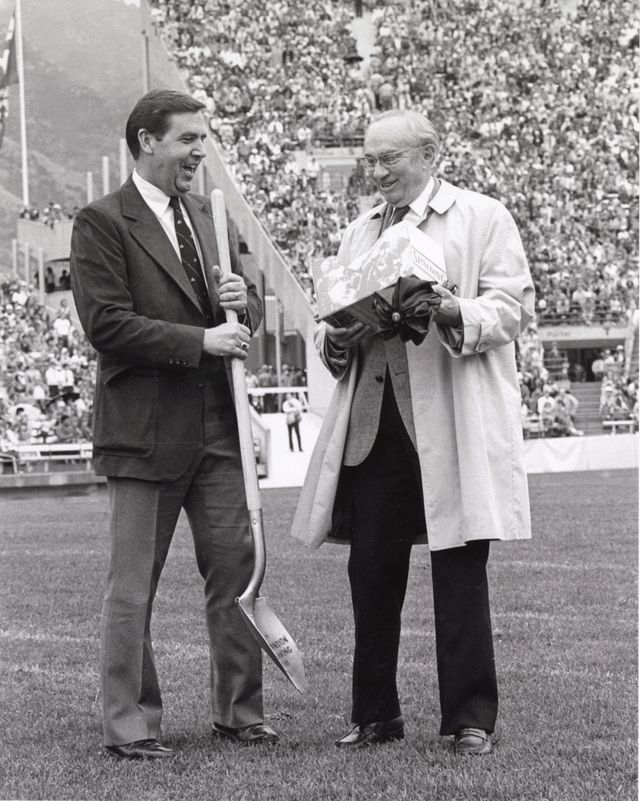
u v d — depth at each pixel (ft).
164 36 134.72
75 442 95.96
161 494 15.37
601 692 17.57
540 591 28.07
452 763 13.88
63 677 19.76
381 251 14.32
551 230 122.62
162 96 15.40
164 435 15.23
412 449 14.96
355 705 15.21
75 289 15.25
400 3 142.61
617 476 82.89
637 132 132.87
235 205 118.93
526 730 15.46
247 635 15.52
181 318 15.49
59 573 33.73
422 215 15.20
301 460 92.38
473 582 14.79
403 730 15.51
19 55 136.67
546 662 19.90
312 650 21.42
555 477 83.30
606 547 37.37
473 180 126.21
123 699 14.92
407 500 15.17
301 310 102.89
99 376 15.53
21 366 105.19
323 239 112.27
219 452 15.61
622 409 107.86
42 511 63.57
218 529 15.55
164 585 29.94
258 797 12.75
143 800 12.80
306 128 127.65
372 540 15.11
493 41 141.08
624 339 116.26
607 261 119.75
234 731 15.49
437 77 138.41
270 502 64.64
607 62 139.74
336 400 15.44
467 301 14.53
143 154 15.52
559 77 138.41
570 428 104.01
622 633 22.54
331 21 138.21
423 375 14.87
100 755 14.84
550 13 142.82
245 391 15.37
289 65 133.18
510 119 133.90
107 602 15.14
